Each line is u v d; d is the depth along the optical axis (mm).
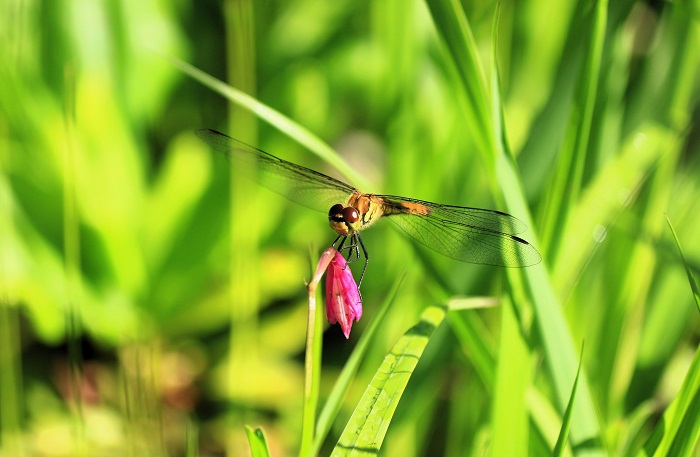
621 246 419
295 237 462
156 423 412
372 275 448
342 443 361
